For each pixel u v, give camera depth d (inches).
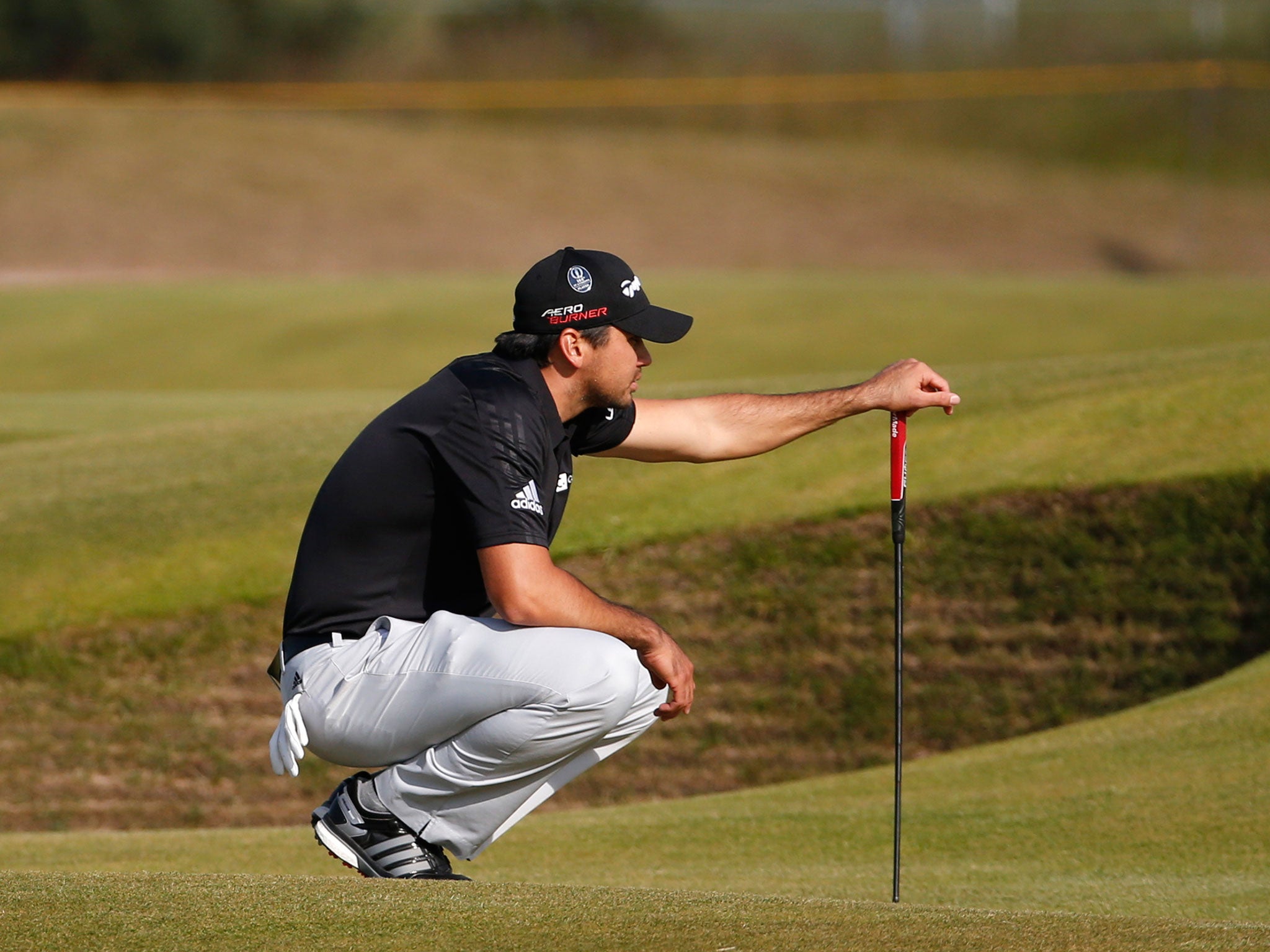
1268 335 2470.5
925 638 1012.5
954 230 4370.1
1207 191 4805.6
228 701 1023.0
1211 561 1000.2
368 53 6200.8
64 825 940.6
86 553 1136.8
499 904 366.6
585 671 400.8
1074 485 1064.8
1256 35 5866.1
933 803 697.0
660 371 2373.3
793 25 6392.7
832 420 508.4
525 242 4207.7
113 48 5802.2
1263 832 602.5
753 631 1038.4
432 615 426.6
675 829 684.1
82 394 2126.0
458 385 422.9
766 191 4749.0
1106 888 542.9
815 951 326.0
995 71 5885.8
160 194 4473.4
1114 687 961.5
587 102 5821.9
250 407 1738.4
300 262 3973.9
